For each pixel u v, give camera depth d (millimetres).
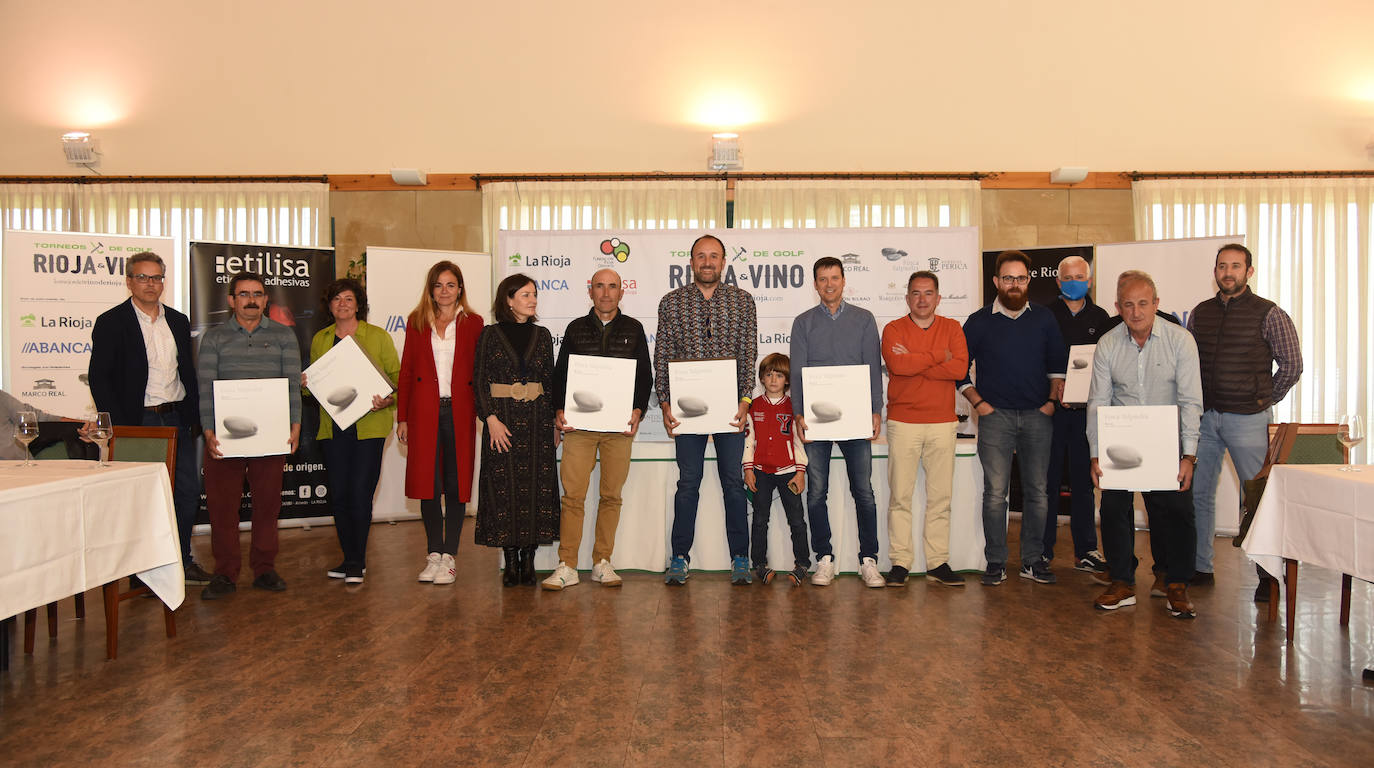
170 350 4250
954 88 7316
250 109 7281
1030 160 7336
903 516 4297
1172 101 7301
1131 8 7270
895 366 4211
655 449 4555
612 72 7301
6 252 5629
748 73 7312
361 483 4371
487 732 2520
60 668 3102
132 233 7211
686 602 3959
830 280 4203
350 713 2670
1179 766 2279
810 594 4102
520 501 4113
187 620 3725
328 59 7285
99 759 2354
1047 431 4281
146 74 7250
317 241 7254
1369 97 7227
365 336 4508
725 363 4098
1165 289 5750
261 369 4238
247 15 7242
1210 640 3379
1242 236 5543
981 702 2738
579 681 2939
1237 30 7254
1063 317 5074
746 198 7266
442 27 7285
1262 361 4090
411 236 7328
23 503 2611
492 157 7348
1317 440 3674
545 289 5449
